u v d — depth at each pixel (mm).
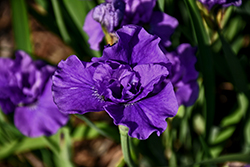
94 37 780
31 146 883
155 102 638
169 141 829
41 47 1412
